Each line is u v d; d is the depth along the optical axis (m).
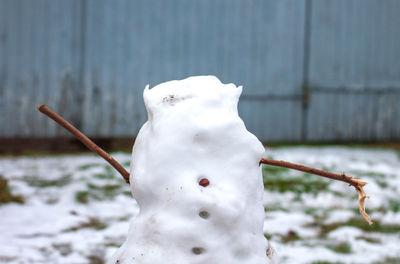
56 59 10.16
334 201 7.23
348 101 11.98
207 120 2.60
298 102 11.69
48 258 5.03
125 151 10.16
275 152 10.38
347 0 11.66
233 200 2.53
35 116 10.11
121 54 10.48
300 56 11.55
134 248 2.58
